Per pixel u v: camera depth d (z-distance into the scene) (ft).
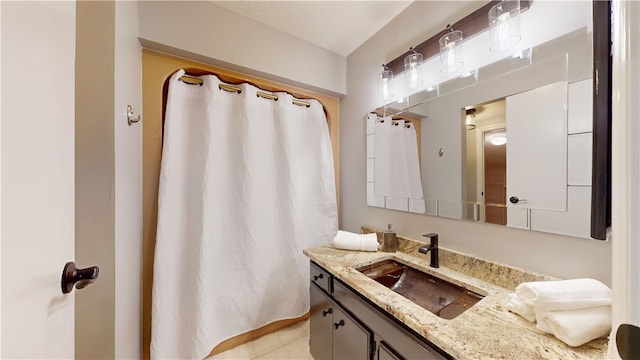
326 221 6.36
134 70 3.77
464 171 3.75
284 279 5.79
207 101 4.79
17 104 1.14
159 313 4.25
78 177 2.43
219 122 5.01
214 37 4.63
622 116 1.05
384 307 2.73
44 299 1.35
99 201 2.56
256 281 5.39
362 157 5.91
